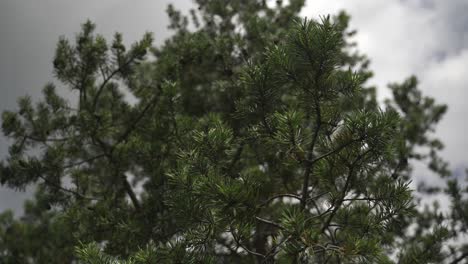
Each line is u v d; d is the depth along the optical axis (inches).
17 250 347.6
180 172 140.6
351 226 135.9
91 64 265.4
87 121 251.8
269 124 134.6
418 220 297.9
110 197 254.1
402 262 162.6
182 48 281.6
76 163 264.2
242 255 210.8
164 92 212.8
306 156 132.0
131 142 246.1
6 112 259.4
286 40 127.3
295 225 116.4
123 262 133.6
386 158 127.7
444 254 264.2
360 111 120.9
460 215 307.0
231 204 125.6
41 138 262.8
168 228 215.5
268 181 188.1
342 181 141.4
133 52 268.1
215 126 156.6
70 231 246.2
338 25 125.1
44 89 272.8
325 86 126.3
